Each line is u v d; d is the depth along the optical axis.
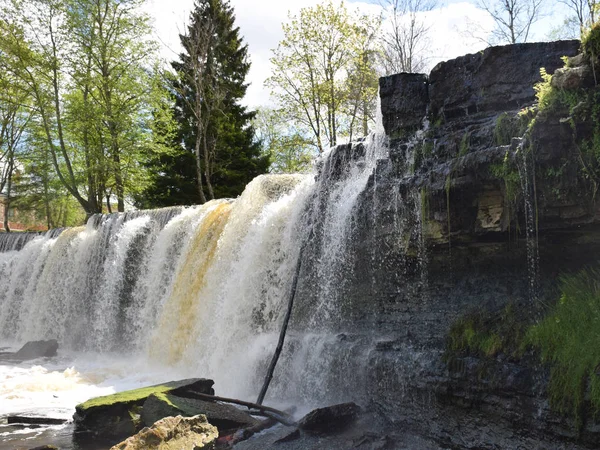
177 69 33.69
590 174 5.59
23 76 26.86
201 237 13.72
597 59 5.52
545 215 6.00
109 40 27.06
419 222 7.45
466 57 7.92
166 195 31.42
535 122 5.94
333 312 9.14
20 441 7.46
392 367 7.21
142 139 28.05
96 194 29.27
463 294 7.19
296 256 10.30
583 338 5.41
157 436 5.79
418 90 8.70
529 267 6.51
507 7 30.17
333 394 8.09
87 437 7.47
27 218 45.59
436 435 6.46
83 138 27.95
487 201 6.55
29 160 36.50
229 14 36.44
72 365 14.12
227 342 11.13
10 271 23.52
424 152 7.81
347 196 9.39
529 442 5.48
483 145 6.89
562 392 5.23
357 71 30.12
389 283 8.23
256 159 33.81
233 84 35.06
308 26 29.33
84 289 18.44
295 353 8.99
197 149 28.48
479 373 6.09
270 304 10.61
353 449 6.43
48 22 25.94
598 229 5.96
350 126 31.89
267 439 6.94
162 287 15.00
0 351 17.56
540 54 7.29
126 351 15.66
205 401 7.90
